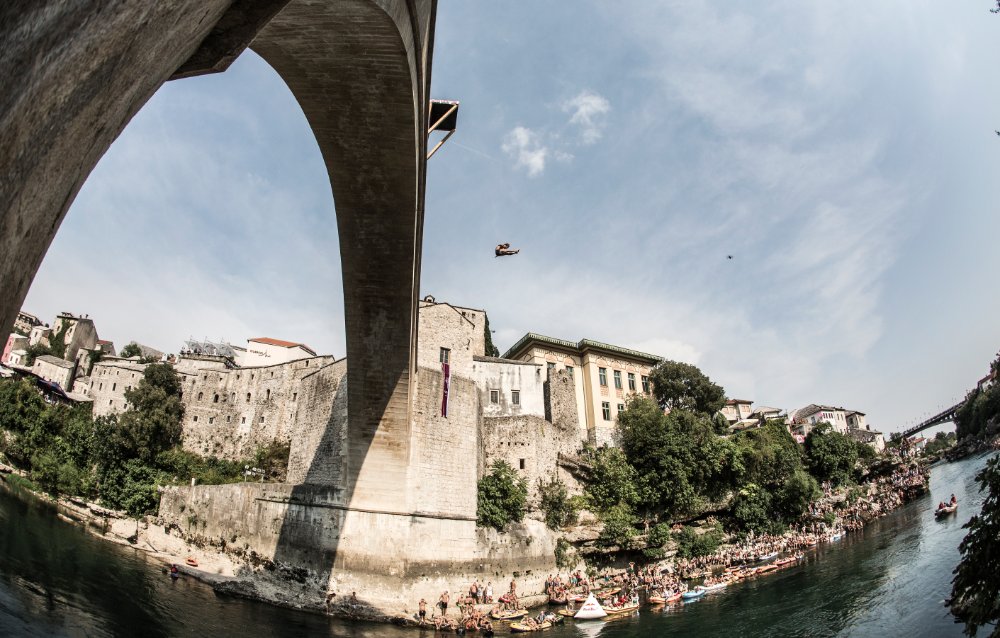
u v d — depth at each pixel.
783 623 31.98
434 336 49.34
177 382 70.38
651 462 53.88
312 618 32.81
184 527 45.75
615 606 38.03
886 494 73.44
